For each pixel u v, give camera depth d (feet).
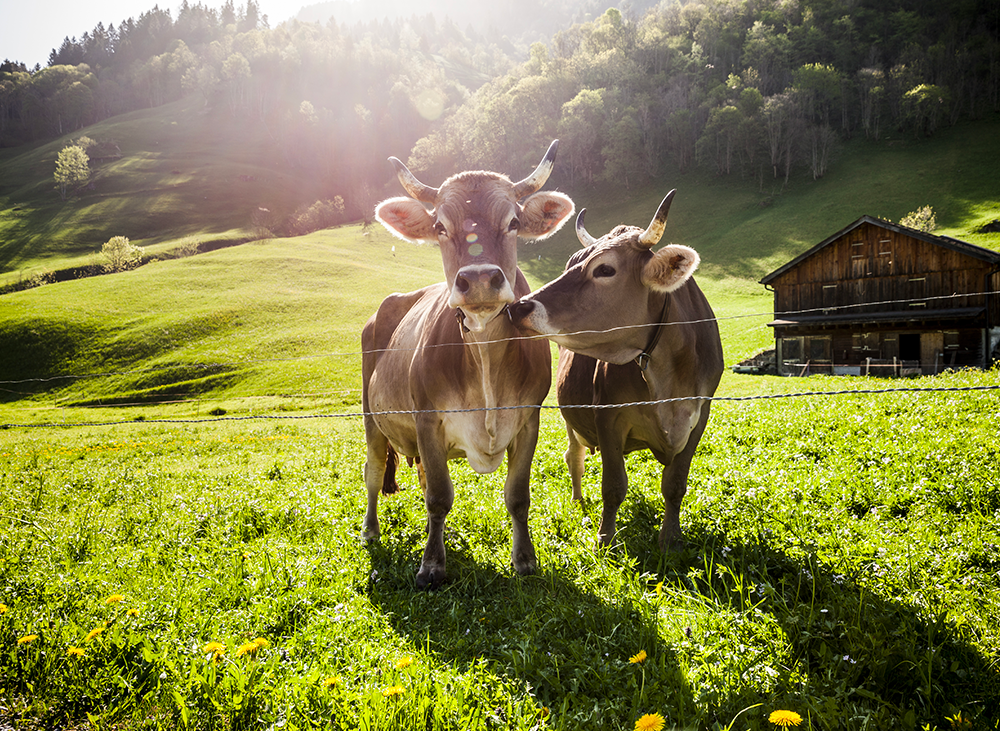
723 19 568.82
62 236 415.64
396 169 16.78
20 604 13.37
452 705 9.49
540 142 443.73
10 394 166.09
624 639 11.64
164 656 11.15
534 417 17.33
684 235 302.45
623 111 428.15
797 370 120.88
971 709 9.41
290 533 20.33
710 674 10.44
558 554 16.47
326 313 208.03
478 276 13.73
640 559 16.01
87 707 10.16
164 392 149.59
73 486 34.78
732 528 16.80
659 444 17.24
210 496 26.55
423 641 12.32
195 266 280.92
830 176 330.34
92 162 564.30
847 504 18.29
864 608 11.82
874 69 410.11
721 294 217.15
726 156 382.42
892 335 110.22
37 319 202.90
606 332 16.14
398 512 22.34
